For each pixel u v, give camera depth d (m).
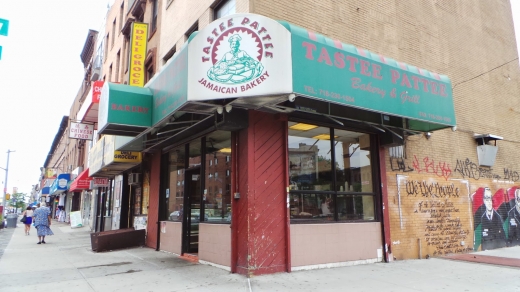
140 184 13.27
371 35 9.45
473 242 10.62
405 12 10.55
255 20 5.92
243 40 5.90
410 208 9.38
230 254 7.22
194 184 9.94
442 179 10.30
